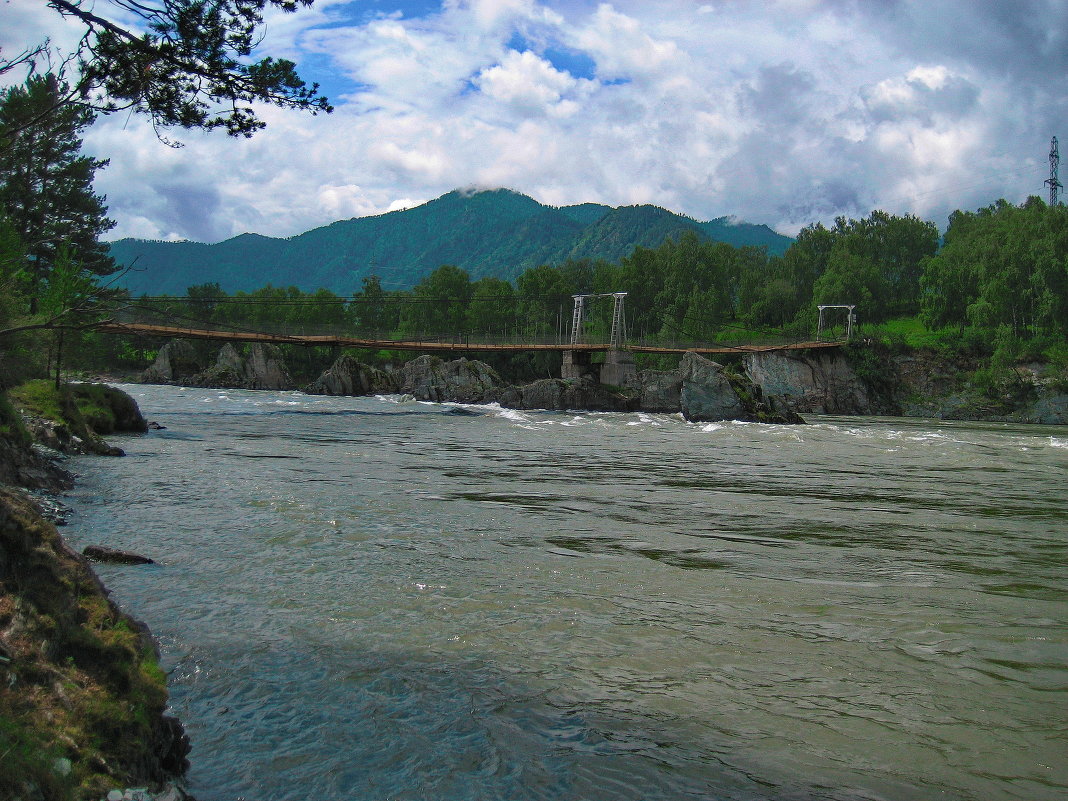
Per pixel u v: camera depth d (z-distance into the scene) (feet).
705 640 28.50
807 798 17.75
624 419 203.62
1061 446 137.28
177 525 45.98
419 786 17.65
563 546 44.32
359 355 453.17
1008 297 336.90
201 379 367.66
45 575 18.13
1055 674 25.86
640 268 517.55
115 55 25.62
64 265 79.36
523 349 318.45
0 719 13.26
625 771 18.69
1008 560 43.75
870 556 44.16
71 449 80.79
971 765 19.62
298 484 65.10
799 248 553.64
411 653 26.03
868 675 25.48
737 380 206.28
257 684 22.95
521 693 23.09
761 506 61.77
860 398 355.56
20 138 26.00
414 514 52.54
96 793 13.62
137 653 18.34
